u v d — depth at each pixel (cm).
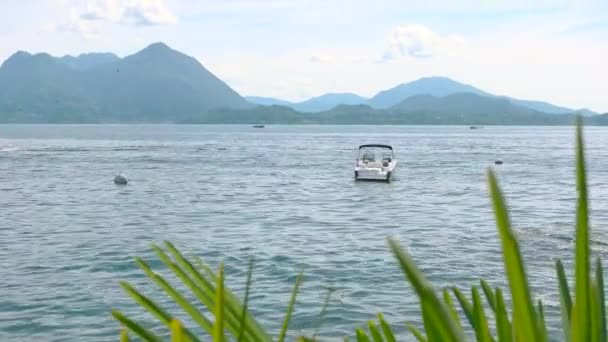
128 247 2366
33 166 6644
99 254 2217
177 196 4219
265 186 4888
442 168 6562
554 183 5050
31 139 14688
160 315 114
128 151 9700
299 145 12025
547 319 1179
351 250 2295
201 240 2552
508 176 5684
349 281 1773
